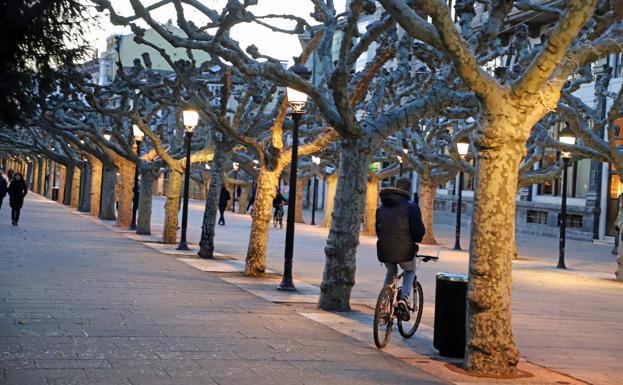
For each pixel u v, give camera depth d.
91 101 24.62
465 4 14.08
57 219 36.12
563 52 8.50
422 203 34.25
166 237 26.05
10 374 7.54
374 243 32.69
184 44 13.45
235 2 13.44
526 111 8.92
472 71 8.69
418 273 21.23
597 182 42.66
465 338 9.47
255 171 38.62
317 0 14.83
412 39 15.36
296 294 15.15
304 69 15.42
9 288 13.44
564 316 14.60
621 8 11.14
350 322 12.01
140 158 29.94
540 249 35.62
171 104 22.95
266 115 22.58
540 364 9.98
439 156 31.52
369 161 13.27
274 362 8.80
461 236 42.81
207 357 8.83
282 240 31.80
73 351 8.73
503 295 9.03
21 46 9.32
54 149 49.50
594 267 26.98
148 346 9.23
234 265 20.14
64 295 12.96
